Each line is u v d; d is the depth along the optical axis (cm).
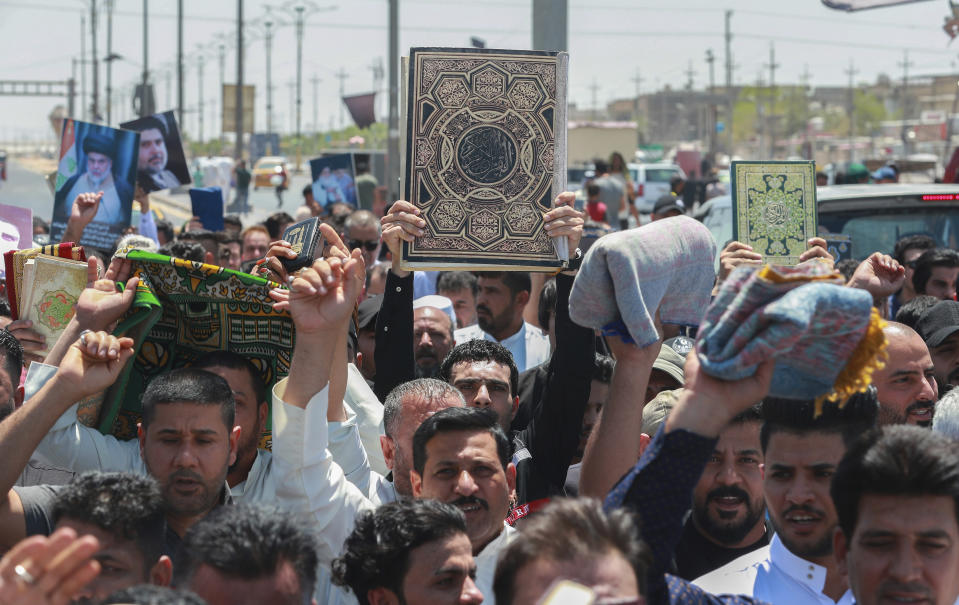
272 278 419
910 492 249
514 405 501
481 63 425
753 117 11606
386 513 315
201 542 261
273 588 256
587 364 435
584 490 325
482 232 425
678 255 319
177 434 345
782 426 324
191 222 1166
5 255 420
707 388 243
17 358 389
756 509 374
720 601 281
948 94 10125
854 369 235
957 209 953
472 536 356
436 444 361
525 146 427
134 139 783
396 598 309
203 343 416
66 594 198
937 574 250
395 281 463
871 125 11975
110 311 371
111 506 290
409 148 423
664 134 11700
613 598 212
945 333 538
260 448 414
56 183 771
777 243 588
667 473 246
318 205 1373
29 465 394
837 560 279
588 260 309
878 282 511
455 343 627
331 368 391
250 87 3938
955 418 360
